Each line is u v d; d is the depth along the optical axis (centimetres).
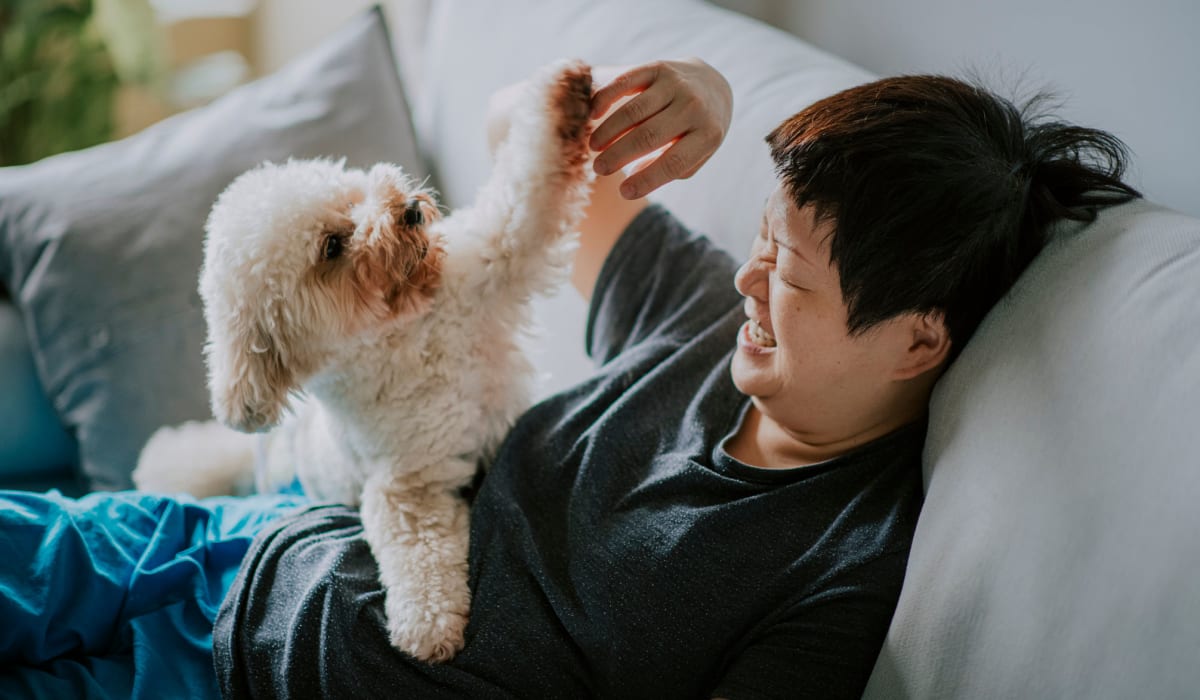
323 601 86
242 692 85
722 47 124
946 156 71
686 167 87
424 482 96
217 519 105
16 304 145
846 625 74
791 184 76
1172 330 65
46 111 220
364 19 159
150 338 138
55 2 210
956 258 73
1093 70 107
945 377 79
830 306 76
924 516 74
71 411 138
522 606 83
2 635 86
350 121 150
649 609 79
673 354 94
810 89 109
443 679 82
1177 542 58
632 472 87
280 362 95
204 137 148
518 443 93
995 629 66
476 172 146
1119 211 76
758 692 73
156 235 140
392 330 95
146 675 86
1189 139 98
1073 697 60
